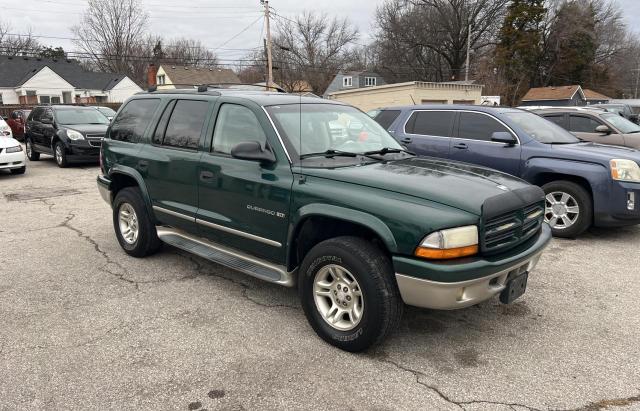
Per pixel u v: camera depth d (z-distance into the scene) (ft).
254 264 13.47
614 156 19.97
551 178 21.44
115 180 18.40
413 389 9.89
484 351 11.43
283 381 10.16
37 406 9.34
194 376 10.32
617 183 19.47
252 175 12.85
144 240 17.30
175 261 17.63
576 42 172.45
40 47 213.46
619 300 14.34
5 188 33.86
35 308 13.67
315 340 11.87
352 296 11.16
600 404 9.42
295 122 13.35
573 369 10.66
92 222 23.73
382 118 27.55
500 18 152.35
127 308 13.67
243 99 13.94
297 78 182.91
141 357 11.08
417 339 11.97
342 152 13.17
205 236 14.80
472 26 154.30
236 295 14.60
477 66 151.33
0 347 11.51
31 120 50.88
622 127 30.89
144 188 16.60
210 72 172.04
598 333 12.32
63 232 21.81
